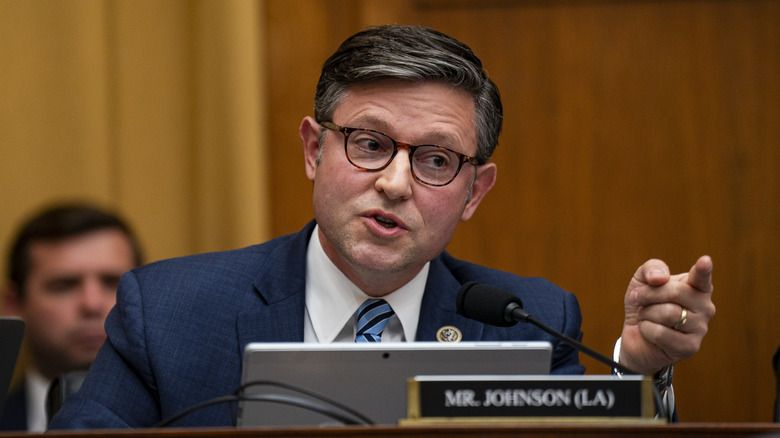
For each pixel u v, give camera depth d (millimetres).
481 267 3998
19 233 5039
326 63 3443
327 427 2000
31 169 6113
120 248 5062
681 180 6336
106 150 6238
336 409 2527
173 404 3248
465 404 2254
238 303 3512
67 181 6160
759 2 6359
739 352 6234
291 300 3557
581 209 6387
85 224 5004
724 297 6270
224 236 6367
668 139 6359
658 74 6391
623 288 6332
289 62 6547
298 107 6531
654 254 6324
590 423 2258
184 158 6410
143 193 6316
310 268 3684
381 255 3287
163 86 6402
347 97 3355
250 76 6383
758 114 6320
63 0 6184
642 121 6379
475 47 6512
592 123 6406
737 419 6207
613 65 6418
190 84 6434
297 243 3752
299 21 6562
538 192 6418
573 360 3744
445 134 3311
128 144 6312
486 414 2252
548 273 6383
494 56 6496
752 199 6293
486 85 3494
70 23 6180
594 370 6254
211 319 3445
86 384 3316
